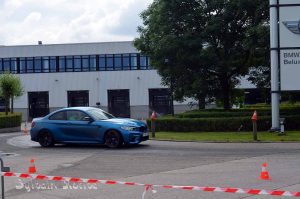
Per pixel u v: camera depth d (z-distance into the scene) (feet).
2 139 81.00
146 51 105.91
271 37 76.38
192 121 86.28
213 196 30.07
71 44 195.83
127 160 48.57
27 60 198.90
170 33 95.96
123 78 192.13
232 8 93.15
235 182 34.81
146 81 190.70
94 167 44.47
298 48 75.36
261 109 106.22
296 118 84.89
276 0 75.82
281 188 32.22
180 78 99.09
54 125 62.59
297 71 75.61
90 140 60.23
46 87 197.06
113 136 59.11
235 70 103.55
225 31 96.02
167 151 55.42
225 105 107.04
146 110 190.39
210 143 64.08
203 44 96.27
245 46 88.02
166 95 188.65
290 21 75.41
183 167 42.96
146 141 67.92
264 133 77.25
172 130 87.81
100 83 193.67
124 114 192.13
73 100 196.13
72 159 50.52
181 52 93.86
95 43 194.18
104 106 193.26
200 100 106.63
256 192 22.91
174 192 31.68
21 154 56.34
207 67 96.43
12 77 132.05
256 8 91.40
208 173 39.22
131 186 34.27
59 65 196.54
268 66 93.40
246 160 46.37
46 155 54.75
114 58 193.06
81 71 195.21
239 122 84.07
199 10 94.53
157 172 40.52
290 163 43.70
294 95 95.96
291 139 66.03
